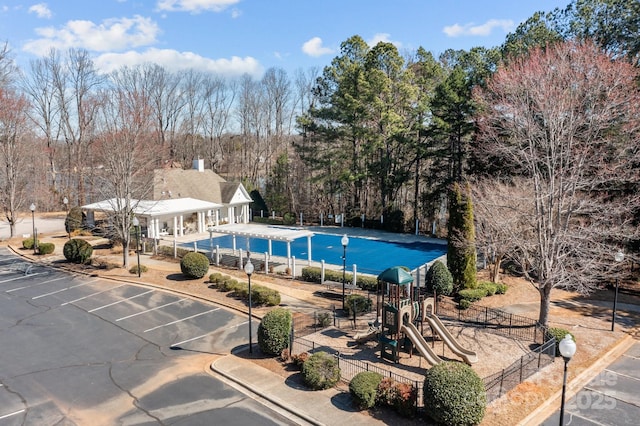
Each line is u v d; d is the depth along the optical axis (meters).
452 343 15.22
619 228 18.97
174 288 24.28
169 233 40.41
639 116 19.91
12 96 42.62
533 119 19.98
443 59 57.56
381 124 42.88
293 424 11.76
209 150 74.19
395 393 12.00
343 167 46.56
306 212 50.44
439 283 21.25
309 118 47.78
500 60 29.88
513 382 13.51
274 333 15.55
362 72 40.34
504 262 28.33
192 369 15.07
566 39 28.88
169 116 67.81
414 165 47.62
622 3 26.73
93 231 39.97
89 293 23.83
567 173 19.59
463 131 37.12
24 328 18.88
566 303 21.72
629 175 20.91
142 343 17.33
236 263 29.38
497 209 21.09
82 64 57.00
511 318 19.05
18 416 12.21
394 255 33.03
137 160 29.75
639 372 14.47
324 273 25.23
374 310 20.45
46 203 55.19
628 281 25.36
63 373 14.78
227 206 45.31
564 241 16.95
